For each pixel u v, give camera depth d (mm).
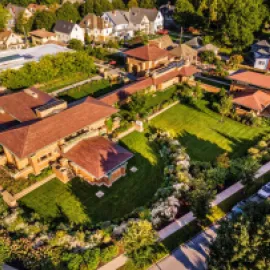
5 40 95062
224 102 53812
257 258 24297
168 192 38875
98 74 75312
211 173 41656
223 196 39750
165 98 62531
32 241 33000
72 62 71188
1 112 50312
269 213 26438
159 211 36500
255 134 52500
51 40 96438
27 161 41250
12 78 63469
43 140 40469
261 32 99812
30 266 30578
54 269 30375
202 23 109375
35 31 100812
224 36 90812
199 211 33438
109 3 123250
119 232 34344
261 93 58562
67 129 42906
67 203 38531
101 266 31344
